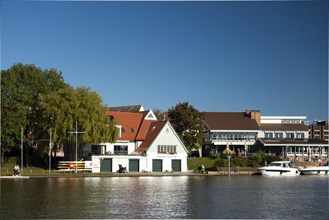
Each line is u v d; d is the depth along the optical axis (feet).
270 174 285.64
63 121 267.18
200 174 279.69
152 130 308.40
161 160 297.94
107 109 284.00
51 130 265.95
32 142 297.94
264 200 139.64
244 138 400.67
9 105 280.92
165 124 300.61
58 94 275.18
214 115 409.49
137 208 119.24
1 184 187.73
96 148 298.35
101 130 274.77
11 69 296.92
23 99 285.43
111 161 282.15
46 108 270.05
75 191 159.53
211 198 143.23
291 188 183.21
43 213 109.40
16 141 285.64
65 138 267.80
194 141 348.79
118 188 173.06
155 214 109.91
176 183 203.72
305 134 419.54
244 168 303.27
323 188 183.93
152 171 294.05
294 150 385.50
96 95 278.87
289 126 423.64
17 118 275.80
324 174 297.53
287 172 288.71
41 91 299.58
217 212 114.32
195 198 142.72
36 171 265.95
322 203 133.39
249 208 121.90
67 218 103.14
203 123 400.06
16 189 164.86
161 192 159.63
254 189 177.06
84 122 268.41
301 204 130.93
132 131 313.73
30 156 306.96
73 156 294.87
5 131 272.31
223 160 307.99
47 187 173.78
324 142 393.09
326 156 385.09
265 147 386.52
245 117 413.39
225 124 400.67
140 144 307.78
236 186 190.70
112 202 130.21
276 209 120.47
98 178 234.79
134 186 183.21
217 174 289.53
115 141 281.74
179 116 347.36
